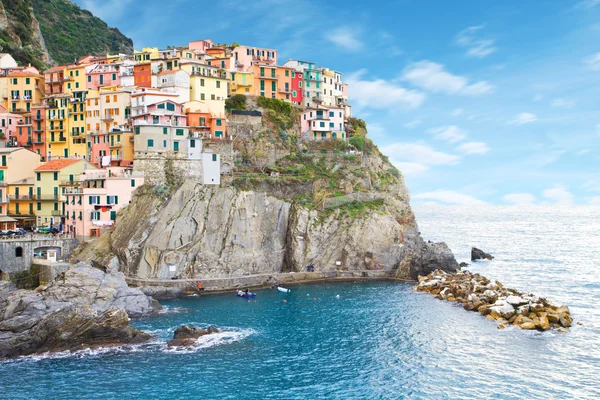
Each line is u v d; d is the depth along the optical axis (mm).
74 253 120938
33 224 132000
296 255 133625
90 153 146125
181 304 109625
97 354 81250
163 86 147375
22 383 71312
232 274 125812
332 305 109125
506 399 67750
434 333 91312
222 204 128125
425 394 69125
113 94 143125
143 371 75125
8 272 112125
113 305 96312
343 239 137125
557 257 181000
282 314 102375
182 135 131625
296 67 183125
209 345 85062
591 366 77312
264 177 141000
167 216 122750
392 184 159500
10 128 155250
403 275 137625
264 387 70688
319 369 76562
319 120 162750
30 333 81938
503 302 100938
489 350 83500
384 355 81562
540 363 78500
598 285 130250
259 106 159750
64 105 151125
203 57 168750
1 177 133750
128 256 118000
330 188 146625
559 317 95188
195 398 67688
